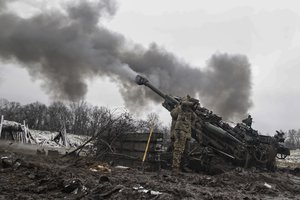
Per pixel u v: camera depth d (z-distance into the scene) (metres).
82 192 5.52
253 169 13.41
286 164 27.08
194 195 6.46
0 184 5.80
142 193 5.41
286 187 10.26
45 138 30.95
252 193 8.01
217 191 7.59
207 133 14.69
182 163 13.16
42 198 5.09
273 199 7.33
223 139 14.51
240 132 14.52
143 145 12.58
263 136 14.62
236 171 12.25
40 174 6.71
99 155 14.47
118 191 5.49
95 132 15.71
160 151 12.02
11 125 25.53
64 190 5.59
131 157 12.84
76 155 14.92
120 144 14.27
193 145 14.81
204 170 13.42
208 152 13.59
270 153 14.30
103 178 6.80
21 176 6.65
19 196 5.02
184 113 12.36
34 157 12.41
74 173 7.81
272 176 12.55
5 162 7.70
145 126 15.29
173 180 8.62
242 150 13.91
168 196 5.27
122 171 10.13
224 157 14.48
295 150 44.69
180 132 12.11
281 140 14.77
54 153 15.70
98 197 5.18
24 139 25.95
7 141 23.17
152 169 11.66
